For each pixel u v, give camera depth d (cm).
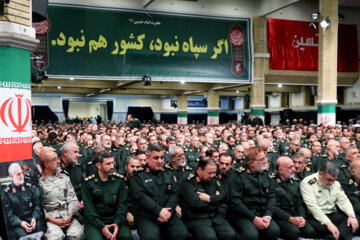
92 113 3759
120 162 719
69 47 1605
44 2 518
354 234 481
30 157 450
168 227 428
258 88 1984
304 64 2081
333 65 1589
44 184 409
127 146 796
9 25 414
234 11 1911
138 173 439
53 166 414
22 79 439
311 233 458
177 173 538
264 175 476
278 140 941
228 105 3775
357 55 2247
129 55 1706
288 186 484
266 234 447
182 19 1789
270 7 1848
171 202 436
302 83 2155
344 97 2372
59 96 3184
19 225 354
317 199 474
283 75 2056
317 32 2114
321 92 1606
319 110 1627
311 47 2106
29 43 442
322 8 1588
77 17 1617
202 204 431
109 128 1375
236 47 1877
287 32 2056
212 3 1867
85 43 1630
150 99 3594
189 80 1803
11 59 423
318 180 474
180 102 3209
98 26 1653
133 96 3528
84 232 409
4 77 416
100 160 409
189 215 446
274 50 2022
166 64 1764
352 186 503
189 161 707
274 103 3194
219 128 1234
